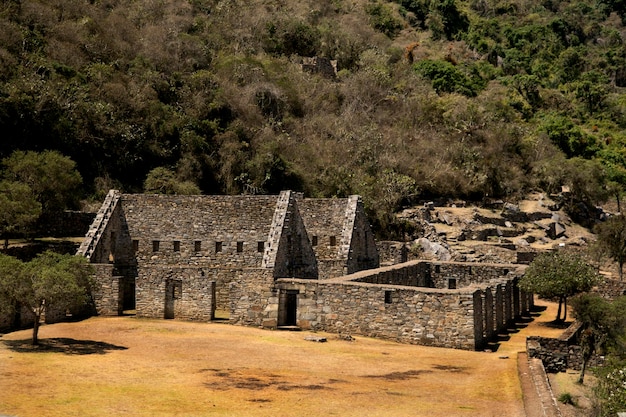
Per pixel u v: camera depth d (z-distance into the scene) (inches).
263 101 3828.7
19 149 2549.2
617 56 6245.1
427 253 2714.1
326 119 3907.5
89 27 3641.7
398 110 4138.8
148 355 1239.5
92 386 1010.7
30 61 3024.1
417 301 1449.3
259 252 1856.5
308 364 1214.9
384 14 6378.0
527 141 3858.3
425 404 991.0
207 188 3213.6
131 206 1940.2
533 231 3115.2
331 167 3309.5
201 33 4532.5
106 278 1688.0
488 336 1531.7
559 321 1818.4
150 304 1664.6
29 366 1112.2
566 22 6791.3
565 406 1127.0
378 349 1370.6
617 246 2632.9
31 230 2106.3
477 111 4042.8
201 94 3592.5
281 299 1565.0
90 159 2896.2
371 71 4421.8
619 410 960.9
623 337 1421.0
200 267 1690.5
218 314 1726.1
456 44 6151.6
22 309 1497.3
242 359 1232.2
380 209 2979.8
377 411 943.0
